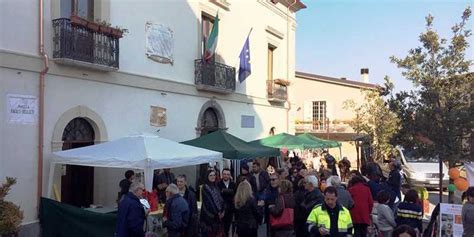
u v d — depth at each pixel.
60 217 9.02
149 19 12.57
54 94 9.63
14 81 8.80
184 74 14.11
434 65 11.26
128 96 11.77
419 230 7.95
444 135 10.55
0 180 8.49
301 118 34.03
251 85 18.53
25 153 9.00
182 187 8.32
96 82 10.73
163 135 13.09
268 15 20.08
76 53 9.78
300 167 13.92
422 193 13.05
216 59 16.09
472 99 10.73
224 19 16.53
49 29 9.58
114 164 8.84
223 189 9.66
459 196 13.61
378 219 8.30
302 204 8.51
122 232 7.27
